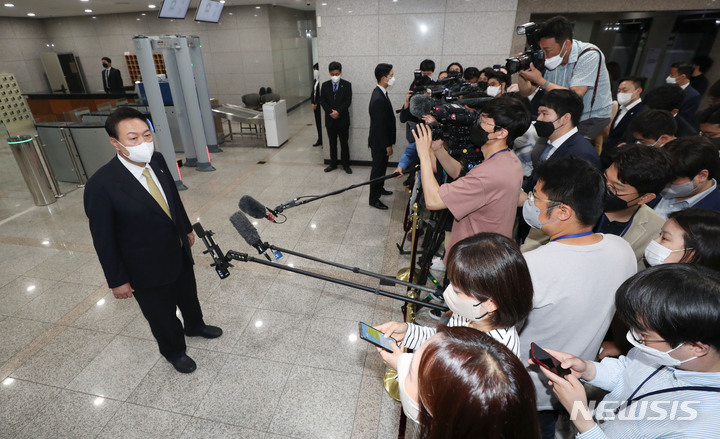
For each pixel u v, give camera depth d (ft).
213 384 6.93
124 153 5.38
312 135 26.53
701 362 2.45
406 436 5.96
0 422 6.21
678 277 2.41
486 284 2.83
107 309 8.91
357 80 18.19
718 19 18.43
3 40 35.22
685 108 11.75
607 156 5.14
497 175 4.66
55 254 11.30
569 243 3.55
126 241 5.76
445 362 1.84
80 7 30.22
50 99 28.48
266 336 8.09
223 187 16.79
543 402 4.08
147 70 14.37
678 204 5.62
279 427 6.15
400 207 14.39
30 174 14.26
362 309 8.90
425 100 5.46
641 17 19.40
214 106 24.66
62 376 7.09
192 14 33.88
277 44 35.04
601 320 3.54
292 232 12.53
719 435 2.36
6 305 9.05
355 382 6.97
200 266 10.61
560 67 8.15
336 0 16.79
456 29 16.49
